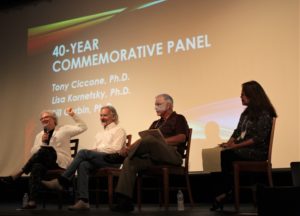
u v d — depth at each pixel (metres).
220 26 4.91
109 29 5.67
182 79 5.07
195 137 4.91
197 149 4.88
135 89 5.38
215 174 3.60
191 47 5.06
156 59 5.28
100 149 4.00
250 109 3.47
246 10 4.77
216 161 4.24
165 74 5.19
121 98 5.46
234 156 3.40
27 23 6.33
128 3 5.56
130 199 3.43
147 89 5.30
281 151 4.44
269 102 3.47
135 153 3.52
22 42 6.33
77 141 4.57
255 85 3.51
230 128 4.72
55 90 5.97
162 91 5.19
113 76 5.55
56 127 4.54
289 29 4.51
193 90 4.99
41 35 6.19
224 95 4.80
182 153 3.84
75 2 5.99
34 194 3.90
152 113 5.24
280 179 4.65
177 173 3.76
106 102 5.55
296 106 4.41
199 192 5.09
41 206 4.66
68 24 6.00
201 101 4.92
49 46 6.10
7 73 6.39
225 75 4.82
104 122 4.23
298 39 4.45
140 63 5.38
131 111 5.37
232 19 4.84
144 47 5.38
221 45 4.88
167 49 5.21
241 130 3.58
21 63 6.30
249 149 3.39
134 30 5.48
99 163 3.78
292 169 2.29
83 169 3.71
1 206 4.63
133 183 3.46
